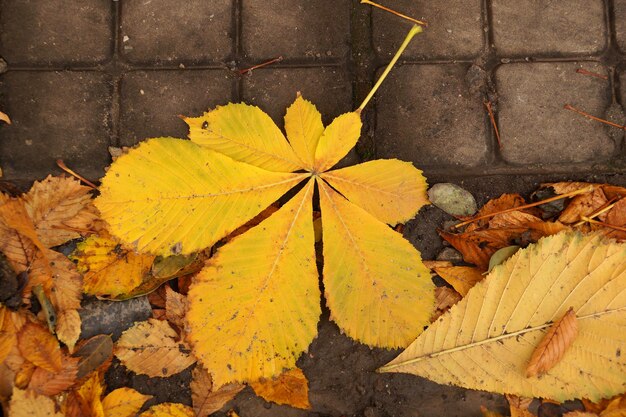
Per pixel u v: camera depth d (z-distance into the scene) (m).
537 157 0.90
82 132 0.89
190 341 0.84
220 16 0.90
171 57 0.89
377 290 0.86
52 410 0.84
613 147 0.90
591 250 0.86
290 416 0.88
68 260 0.87
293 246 0.85
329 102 0.90
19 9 0.89
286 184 0.86
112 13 0.90
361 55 0.90
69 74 0.89
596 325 0.86
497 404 0.88
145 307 0.87
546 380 0.86
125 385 0.87
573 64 0.90
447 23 0.90
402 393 0.88
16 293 0.86
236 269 0.85
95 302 0.87
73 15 0.89
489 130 0.90
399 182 0.87
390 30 0.90
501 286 0.87
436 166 0.89
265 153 0.86
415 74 0.90
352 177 0.86
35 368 0.85
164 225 0.84
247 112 0.86
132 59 0.89
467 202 0.89
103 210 0.84
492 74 0.90
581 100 0.90
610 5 0.90
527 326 0.86
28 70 0.89
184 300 0.87
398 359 0.87
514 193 0.90
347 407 0.88
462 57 0.90
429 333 0.86
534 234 0.88
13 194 0.88
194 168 0.85
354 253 0.86
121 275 0.87
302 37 0.90
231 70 0.90
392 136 0.90
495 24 0.90
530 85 0.90
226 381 0.84
